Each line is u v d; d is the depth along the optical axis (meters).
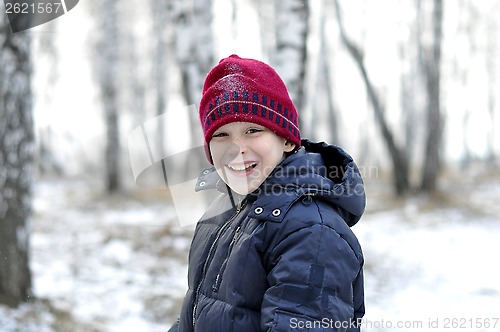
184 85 6.80
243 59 1.50
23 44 4.72
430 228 10.88
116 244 8.41
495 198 15.23
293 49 6.66
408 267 7.78
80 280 6.57
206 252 1.56
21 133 4.83
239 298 1.34
